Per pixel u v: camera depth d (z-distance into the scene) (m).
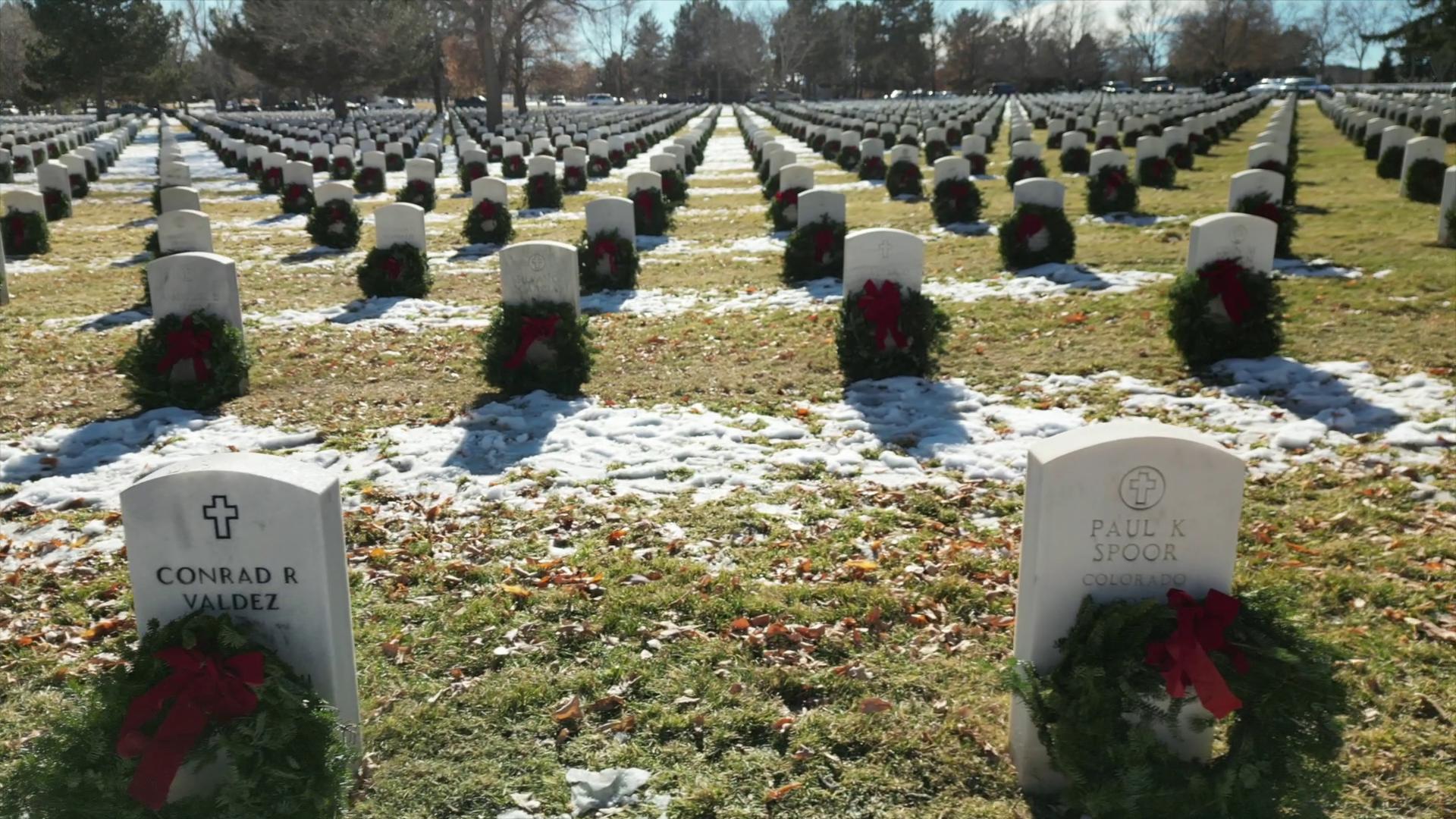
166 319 10.31
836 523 7.30
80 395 10.81
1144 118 37.12
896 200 25.62
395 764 4.67
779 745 4.80
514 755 4.74
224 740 3.66
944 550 6.80
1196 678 3.64
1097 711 3.77
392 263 15.67
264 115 85.44
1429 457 7.96
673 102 119.44
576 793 4.46
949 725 4.86
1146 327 12.07
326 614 4.04
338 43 69.31
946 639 5.73
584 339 10.61
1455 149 28.27
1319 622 5.72
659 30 143.50
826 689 5.22
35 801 3.68
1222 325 10.46
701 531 7.16
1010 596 6.18
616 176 35.09
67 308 15.26
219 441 9.27
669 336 12.98
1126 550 4.04
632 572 6.49
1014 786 4.46
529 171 26.48
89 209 28.78
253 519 3.94
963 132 45.03
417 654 5.62
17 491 8.16
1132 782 3.73
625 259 16.06
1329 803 4.17
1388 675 5.15
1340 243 15.88
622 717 5.01
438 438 9.24
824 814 4.32
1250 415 9.12
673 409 10.01
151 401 10.24
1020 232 15.88
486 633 5.80
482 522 7.39
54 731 3.79
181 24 93.62
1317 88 70.25
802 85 137.00
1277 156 19.08
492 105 63.44
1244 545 6.70
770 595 6.19
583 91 146.88
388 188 32.78
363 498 7.86
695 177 35.25
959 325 12.85
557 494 7.88
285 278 17.75
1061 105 59.44
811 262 16.20
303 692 3.87
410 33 71.62
